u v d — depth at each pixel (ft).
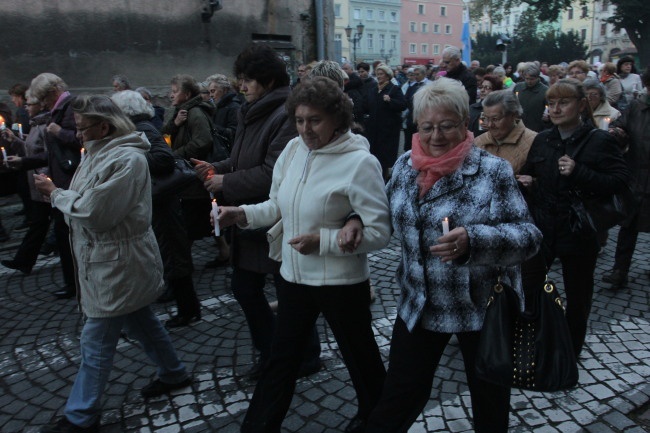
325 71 9.61
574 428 8.46
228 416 9.08
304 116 6.55
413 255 6.23
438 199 6.03
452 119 5.85
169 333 12.17
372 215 6.49
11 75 23.77
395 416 6.37
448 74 21.93
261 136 8.53
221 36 30.91
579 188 8.79
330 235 6.58
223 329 12.35
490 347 5.71
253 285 9.20
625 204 9.37
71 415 8.39
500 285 5.93
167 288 14.16
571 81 8.82
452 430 8.48
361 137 7.05
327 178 6.70
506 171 5.95
